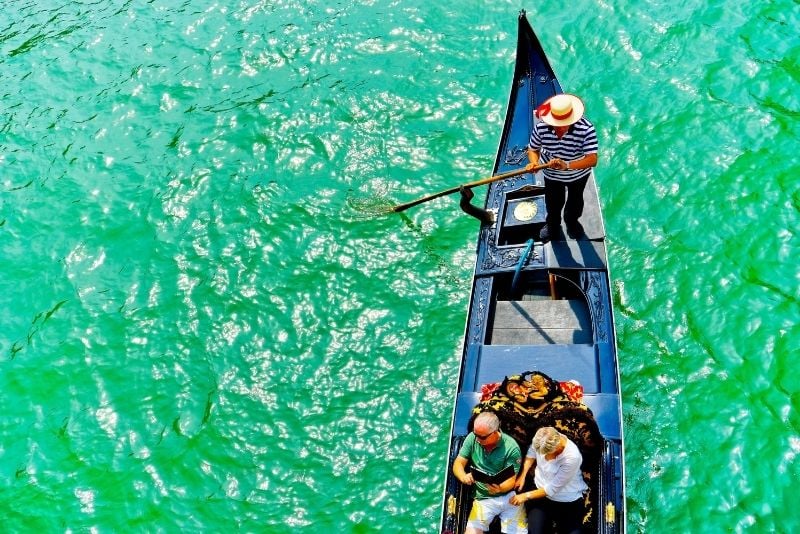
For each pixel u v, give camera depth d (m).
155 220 8.93
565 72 9.77
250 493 6.57
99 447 7.01
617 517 5.04
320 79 10.27
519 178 7.52
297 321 7.80
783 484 5.98
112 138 9.97
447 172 8.91
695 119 8.88
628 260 7.74
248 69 10.62
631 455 6.34
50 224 9.06
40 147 9.95
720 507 5.94
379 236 8.40
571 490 4.94
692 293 7.36
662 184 8.33
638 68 9.61
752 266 7.48
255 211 8.83
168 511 6.51
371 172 9.05
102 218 9.03
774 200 7.95
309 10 11.38
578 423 5.07
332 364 7.41
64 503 6.66
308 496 6.50
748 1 10.08
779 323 6.99
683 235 7.85
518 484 5.04
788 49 9.43
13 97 10.69
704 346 6.96
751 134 8.62
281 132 9.66
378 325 7.64
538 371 5.68
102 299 8.23
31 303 8.30
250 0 11.79
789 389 6.55
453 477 5.36
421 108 9.66
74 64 11.09
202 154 9.56
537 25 10.41
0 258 8.77
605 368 5.88
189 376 7.47
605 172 8.58
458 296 7.72
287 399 7.20
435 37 10.55
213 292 8.12
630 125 8.98
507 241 7.29
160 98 10.39
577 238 6.80
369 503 6.40
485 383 5.94
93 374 7.59
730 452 6.22
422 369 7.23
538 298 7.00
